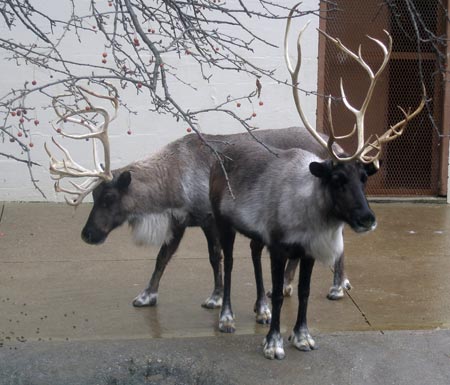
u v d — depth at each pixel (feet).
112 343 16.96
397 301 19.66
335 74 28.81
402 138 29.12
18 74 27.48
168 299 19.89
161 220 19.27
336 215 15.72
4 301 19.51
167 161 19.51
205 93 28.17
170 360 16.38
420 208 28.27
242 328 18.20
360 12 28.58
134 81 13.12
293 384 15.61
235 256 23.06
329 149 15.51
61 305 19.34
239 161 17.80
